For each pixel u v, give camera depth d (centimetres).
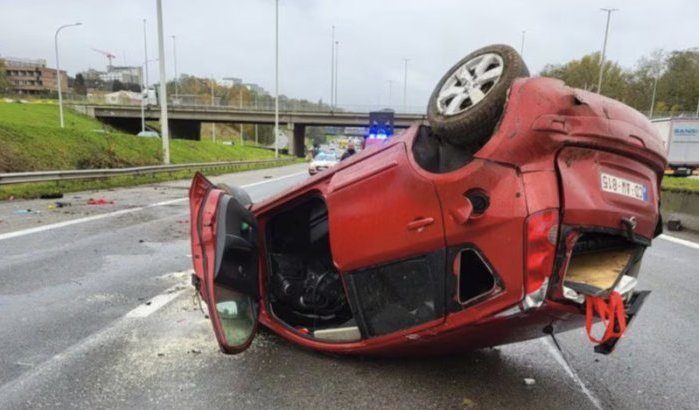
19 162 1789
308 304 407
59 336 420
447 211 284
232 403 321
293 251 429
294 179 2359
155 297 527
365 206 330
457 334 296
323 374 361
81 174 1612
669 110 8019
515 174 261
